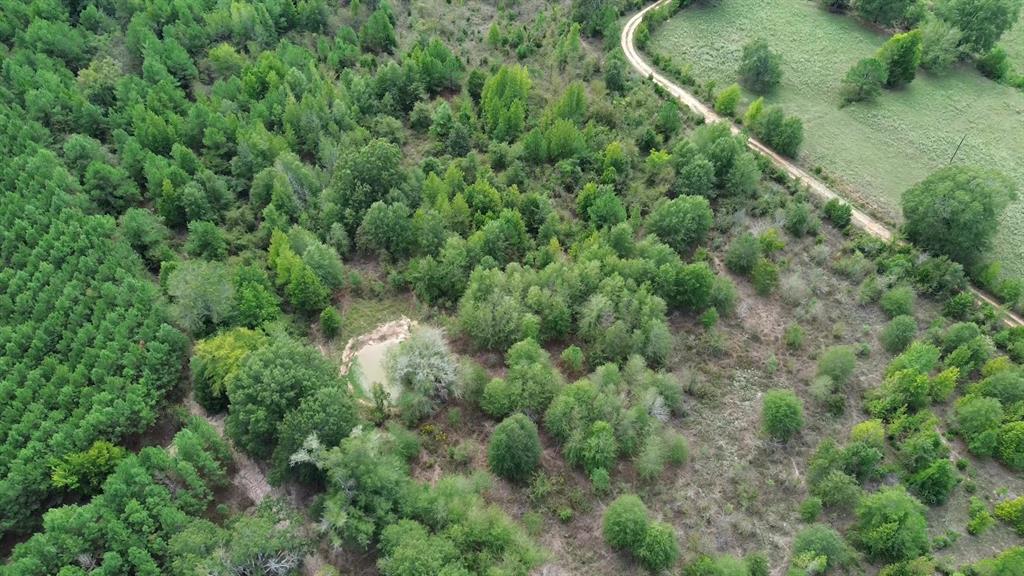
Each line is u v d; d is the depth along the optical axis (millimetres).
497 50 139750
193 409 80125
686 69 133250
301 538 65938
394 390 80812
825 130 124938
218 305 81125
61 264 90188
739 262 95562
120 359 79062
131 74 122375
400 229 93625
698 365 84812
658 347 81125
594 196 100312
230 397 69625
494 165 110125
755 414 80312
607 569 66688
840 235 103562
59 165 101875
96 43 127375
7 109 110062
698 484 73750
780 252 99812
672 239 95688
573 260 92000
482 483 70125
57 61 121438
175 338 80875
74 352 79688
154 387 77938
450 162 107688
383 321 89812
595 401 73938
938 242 96750
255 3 136375
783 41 147750
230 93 117125
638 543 65500
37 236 93000
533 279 85938
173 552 62219
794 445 77375
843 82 132875
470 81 124250
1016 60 151500
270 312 83750
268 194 100938
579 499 71375
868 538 67250
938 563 67062
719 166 107000
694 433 78250
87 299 85312
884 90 135625
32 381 76562
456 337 87312
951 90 137125
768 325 90438
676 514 71250
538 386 75688
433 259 90000
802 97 132875
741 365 85438
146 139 107062
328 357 85375
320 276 89125
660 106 123688
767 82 131750
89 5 133750
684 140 108438
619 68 126875
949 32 140250
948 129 126938
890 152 120875
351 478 64500
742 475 74188
